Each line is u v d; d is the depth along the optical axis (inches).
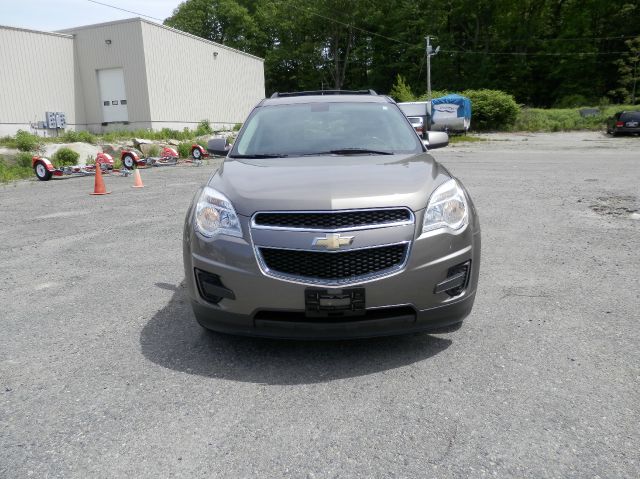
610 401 103.4
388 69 2610.7
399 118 181.6
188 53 1118.4
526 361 121.7
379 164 141.3
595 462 85.2
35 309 168.4
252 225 118.3
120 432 98.0
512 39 2437.3
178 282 193.2
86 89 1043.9
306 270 115.6
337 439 93.8
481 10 2443.4
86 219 322.3
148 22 989.2
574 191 375.9
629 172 480.4
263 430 97.3
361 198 117.3
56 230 292.4
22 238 275.0
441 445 91.1
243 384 115.3
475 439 92.4
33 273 210.1
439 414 100.7
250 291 117.3
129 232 281.0
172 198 397.7
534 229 261.4
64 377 120.8
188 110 1125.1
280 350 132.1
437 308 120.4
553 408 101.5
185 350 134.0
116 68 1013.8
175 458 89.7
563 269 193.9
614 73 2332.7
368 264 115.6
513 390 108.7
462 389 109.9
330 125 174.2
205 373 121.0
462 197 130.0
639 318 145.2
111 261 225.0
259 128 175.6
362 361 124.6
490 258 211.3
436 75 2474.2
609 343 129.9
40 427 100.5
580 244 230.1
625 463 84.7
